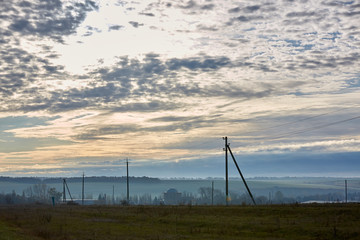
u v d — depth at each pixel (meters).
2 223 45.22
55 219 49.78
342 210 39.44
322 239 28.98
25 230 38.84
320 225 33.47
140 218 47.12
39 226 41.97
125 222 44.75
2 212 66.12
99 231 37.09
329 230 30.80
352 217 36.38
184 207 58.00
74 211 63.34
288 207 46.09
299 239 29.64
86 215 55.06
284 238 30.25
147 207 63.47
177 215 47.41
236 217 43.03
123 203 102.50
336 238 28.80
